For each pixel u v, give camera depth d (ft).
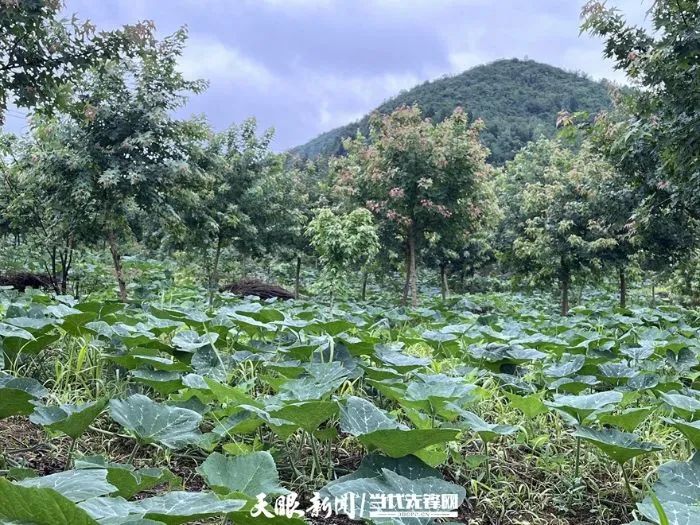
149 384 7.97
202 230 36.58
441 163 40.78
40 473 6.57
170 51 25.90
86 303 11.54
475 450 8.23
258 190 40.73
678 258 36.63
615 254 39.34
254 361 10.23
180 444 6.42
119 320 11.98
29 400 5.75
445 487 4.97
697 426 6.20
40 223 28.84
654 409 9.67
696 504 5.39
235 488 4.83
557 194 41.57
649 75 20.75
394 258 46.42
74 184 24.26
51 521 2.95
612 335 19.01
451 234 43.45
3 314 13.46
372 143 44.62
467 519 6.51
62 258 29.37
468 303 35.50
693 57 19.17
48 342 9.23
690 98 19.90
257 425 6.75
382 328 17.43
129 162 25.13
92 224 25.50
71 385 9.44
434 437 5.40
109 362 10.00
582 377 10.00
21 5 18.33
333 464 7.27
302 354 9.57
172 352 9.84
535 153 75.72
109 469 4.51
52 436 7.27
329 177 55.88
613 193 32.68
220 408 8.05
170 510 3.63
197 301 25.43
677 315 29.71
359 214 37.45
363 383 10.36
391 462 5.70
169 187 26.08
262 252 44.57
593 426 8.16
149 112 25.00
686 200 23.89
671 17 19.52
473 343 13.43
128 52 21.90
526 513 6.80
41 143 26.32
